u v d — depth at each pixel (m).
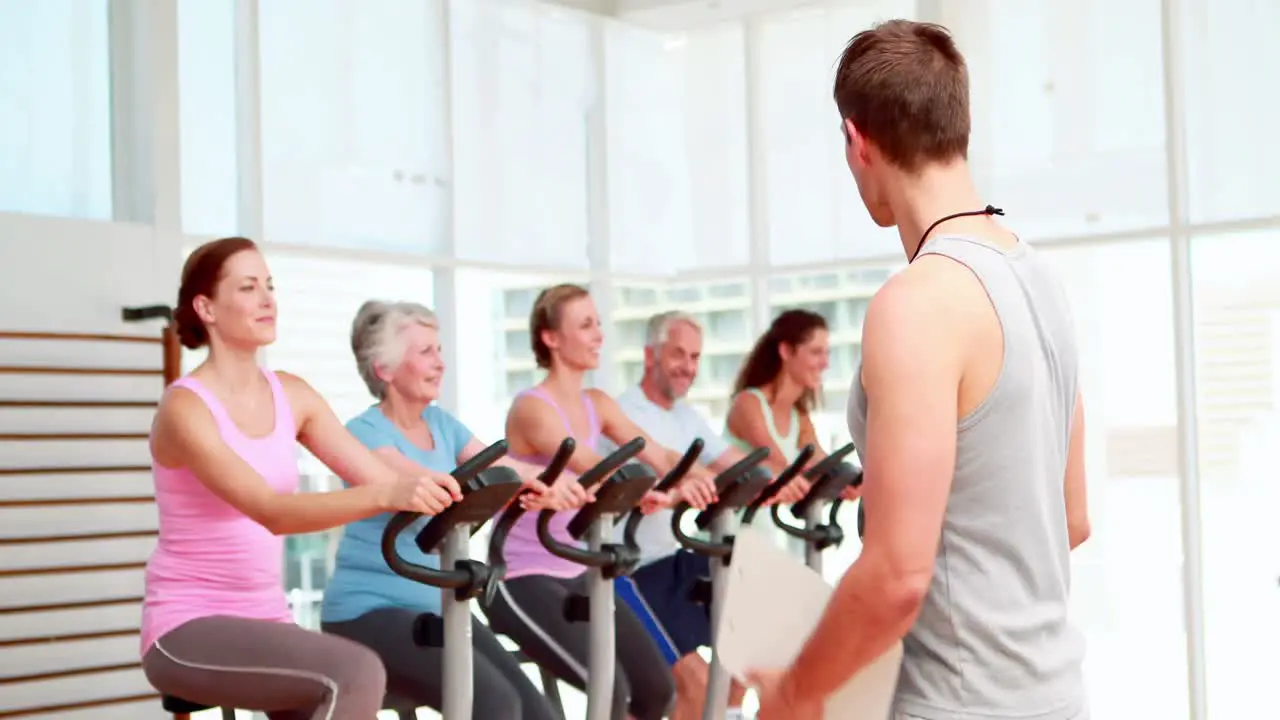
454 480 2.56
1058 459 1.45
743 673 1.45
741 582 1.47
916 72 1.43
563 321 3.89
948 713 1.38
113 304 4.64
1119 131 5.59
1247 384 5.39
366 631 3.08
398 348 3.29
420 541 2.69
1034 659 1.38
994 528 1.38
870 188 1.50
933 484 1.29
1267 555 5.34
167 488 2.60
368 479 2.87
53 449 4.45
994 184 5.87
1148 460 5.68
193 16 5.12
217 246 2.72
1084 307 5.82
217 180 5.18
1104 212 5.62
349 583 3.14
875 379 1.32
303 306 5.46
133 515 4.64
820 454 4.68
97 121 4.89
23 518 4.37
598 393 4.11
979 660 1.38
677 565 4.11
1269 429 5.37
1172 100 5.46
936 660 1.40
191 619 2.55
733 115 6.75
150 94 4.81
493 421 6.21
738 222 6.73
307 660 2.44
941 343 1.32
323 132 5.52
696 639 4.11
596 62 6.67
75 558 4.48
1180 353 5.44
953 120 1.44
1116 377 5.77
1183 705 5.51
